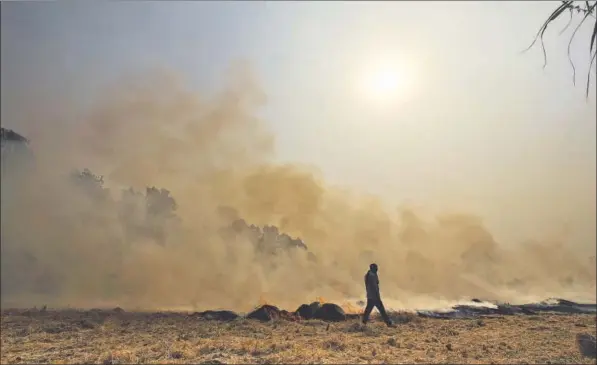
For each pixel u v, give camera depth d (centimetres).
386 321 1373
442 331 1270
